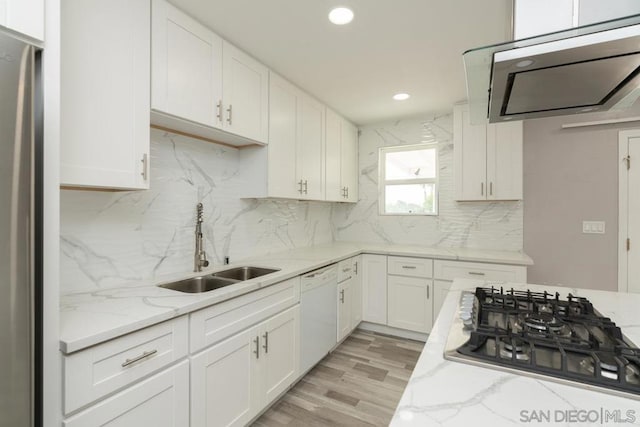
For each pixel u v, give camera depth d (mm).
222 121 1846
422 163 3594
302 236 3303
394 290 3092
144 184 1426
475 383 697
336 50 2027
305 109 2705
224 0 1535
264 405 1810
